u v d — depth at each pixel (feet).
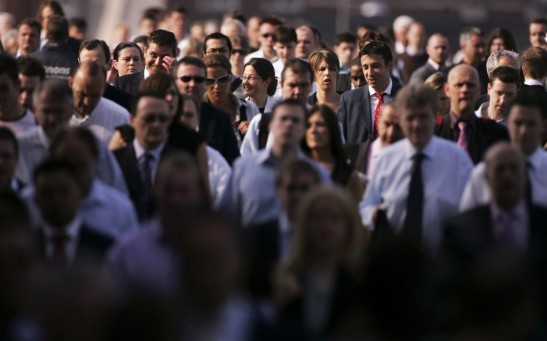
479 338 39.22
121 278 48.06
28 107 75.20
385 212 65.16
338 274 51.65
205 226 41.65
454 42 299.58
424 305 43.57
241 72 111.75
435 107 65.82
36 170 56.03
